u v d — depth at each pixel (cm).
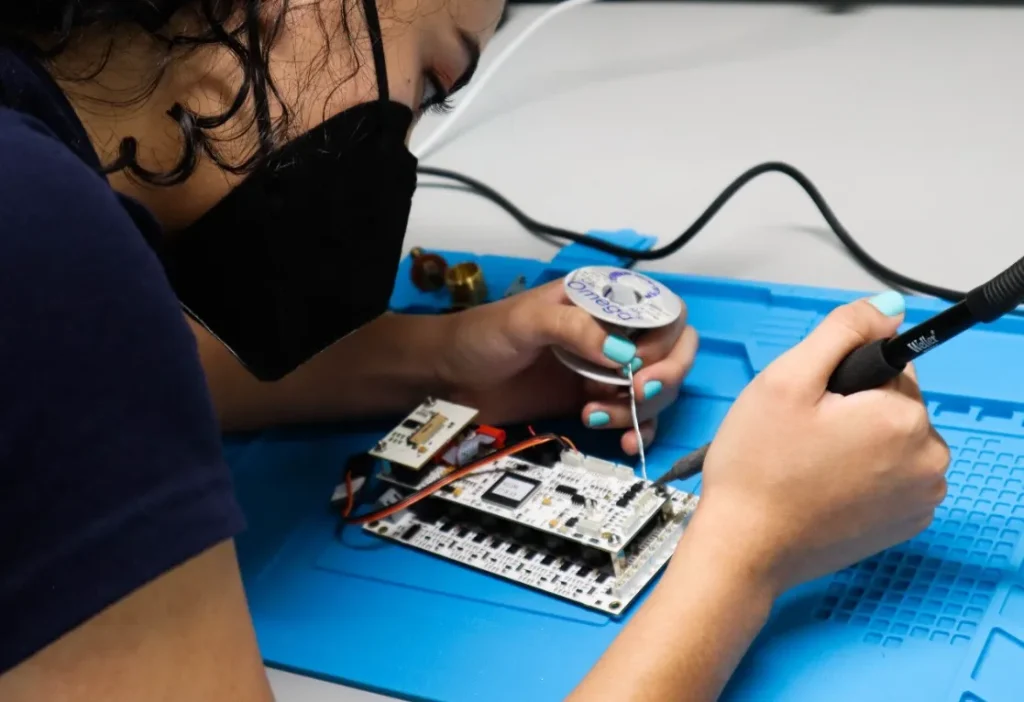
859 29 146
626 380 77
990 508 71
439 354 84
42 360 39
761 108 131
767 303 96
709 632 58
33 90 47
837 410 60
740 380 88
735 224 110
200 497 43
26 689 42
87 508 41
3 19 50
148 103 56
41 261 40
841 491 60
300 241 64
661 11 162
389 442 79
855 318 62
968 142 116
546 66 152
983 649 61
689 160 123
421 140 138
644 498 71
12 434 39
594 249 108
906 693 60
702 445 80
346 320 72
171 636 44
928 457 60
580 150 130
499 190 124
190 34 54
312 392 88
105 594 41
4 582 40
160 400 42
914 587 66
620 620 67
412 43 64
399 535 77
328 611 72
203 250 63
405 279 108
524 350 80
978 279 95
